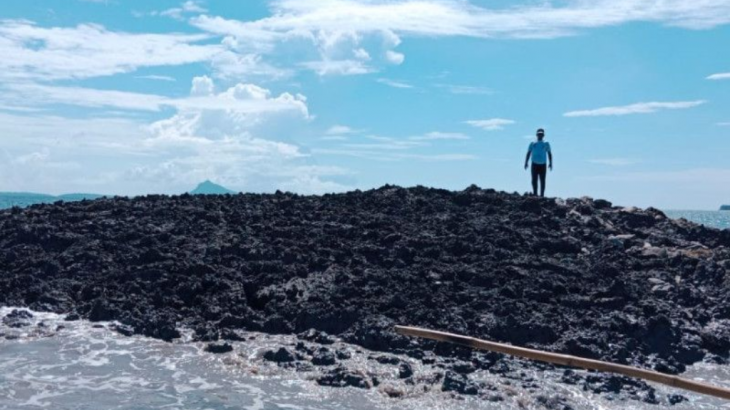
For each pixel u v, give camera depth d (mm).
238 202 22703
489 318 14609
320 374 12477
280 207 22062
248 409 11070
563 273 17328
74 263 17531
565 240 19156
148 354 13320
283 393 11750
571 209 21969
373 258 17719
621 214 22172
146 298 15703
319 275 16672
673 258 18625
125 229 19578
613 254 18734
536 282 16531
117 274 16578
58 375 12234
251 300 16000
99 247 18328
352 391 11883
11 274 17031
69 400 11227
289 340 14102
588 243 19656
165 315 14891
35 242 18922
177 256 17578
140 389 11742
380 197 22859
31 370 12414
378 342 13750
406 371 12508
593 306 15742
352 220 20297
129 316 14742
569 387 12375
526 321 14500
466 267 17125
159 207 21703
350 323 14594
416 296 15703
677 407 11914
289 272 16641
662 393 12383
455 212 21484
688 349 14414
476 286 16469
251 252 17672
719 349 14789
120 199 23688
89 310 15305
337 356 13219
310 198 23453
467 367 12844
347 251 17812
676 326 15023
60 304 15578
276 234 19125
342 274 16469
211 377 12352
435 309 15094
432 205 22094
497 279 16672
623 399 12062
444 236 19141
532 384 12367
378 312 14984
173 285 16172
